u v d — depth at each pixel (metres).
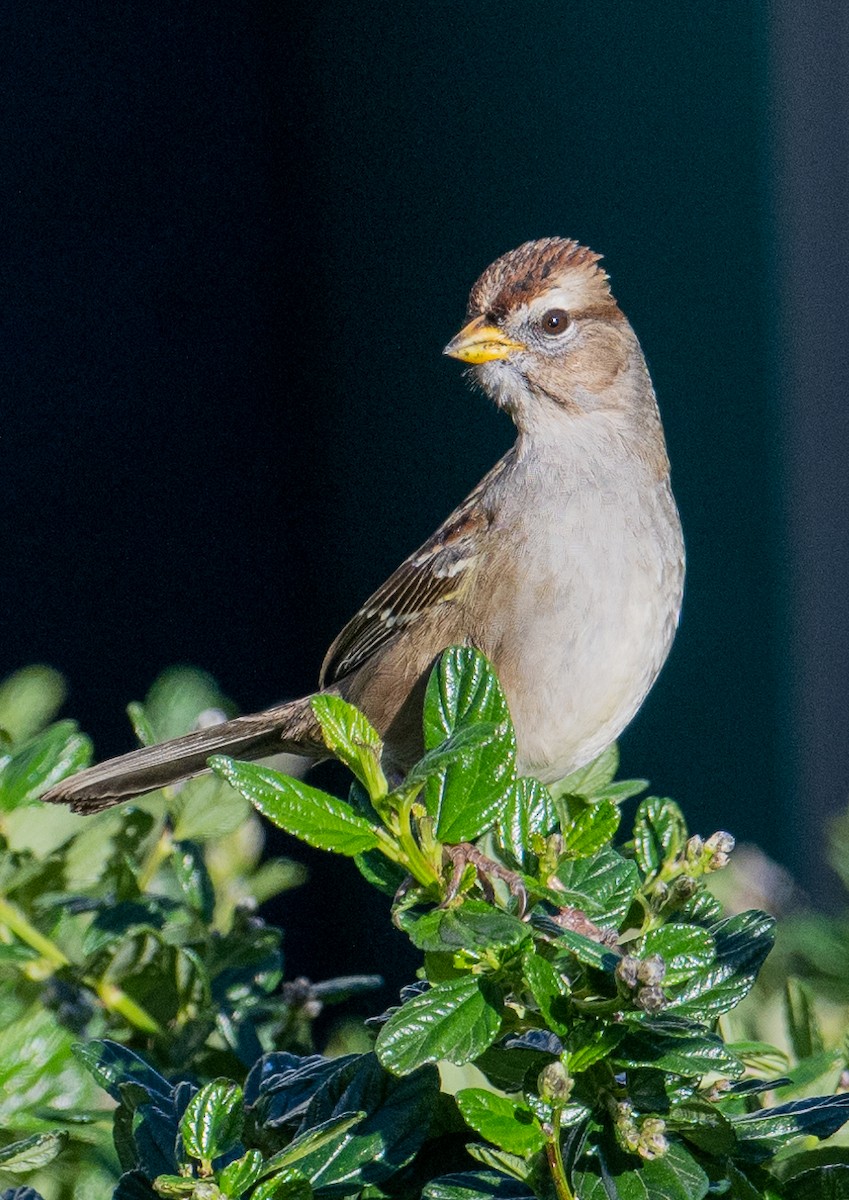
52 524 10.50
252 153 11.30
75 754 5.39
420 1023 3.32
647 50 10.69
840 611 10.75
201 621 10.80
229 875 5.75
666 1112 3.47
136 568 10.70
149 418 10.88
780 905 5.68
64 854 5.29
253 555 11.03
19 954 5.02
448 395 10.80
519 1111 3.37
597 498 6.83
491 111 10.87
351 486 11.20
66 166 10.79
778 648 10.75
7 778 5.24
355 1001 10.30
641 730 10.93
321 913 10.50
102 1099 4.96
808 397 10.73
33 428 10.54
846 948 5.18
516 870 3.73
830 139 10.59
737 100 10.61
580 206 10.73
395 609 7.15
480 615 6.91
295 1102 3.90
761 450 10.77
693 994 3.59
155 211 11.06
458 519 7.07
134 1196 3.65
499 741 3.60
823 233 10.66
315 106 11.32
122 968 5.05
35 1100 4.68
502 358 7.12
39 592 10.43
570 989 3.56
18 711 5.80
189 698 6.52
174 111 11.11
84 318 10.77
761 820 10.69
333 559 11.10
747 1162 3.62
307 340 11.33
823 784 10.66
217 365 11.13
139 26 11.04
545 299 7.13
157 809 5.69
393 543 10.91
